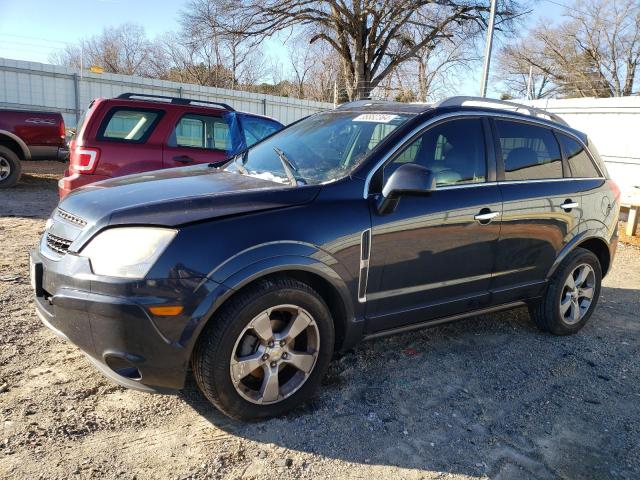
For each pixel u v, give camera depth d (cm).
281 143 417
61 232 305
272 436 296
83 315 272
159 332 266
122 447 278
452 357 412
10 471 252
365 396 345
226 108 752
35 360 359
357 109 424
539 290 443
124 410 311
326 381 361
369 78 2927
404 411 331
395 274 343
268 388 302
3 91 1698
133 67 4759
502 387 371
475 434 313
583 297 480
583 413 345
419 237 348
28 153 1152
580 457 299
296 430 303
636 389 383
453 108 389
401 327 366
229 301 283
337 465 277
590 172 480
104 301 264
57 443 276
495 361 411
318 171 353
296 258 295
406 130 360
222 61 4081
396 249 338
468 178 383
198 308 270
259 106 2244
